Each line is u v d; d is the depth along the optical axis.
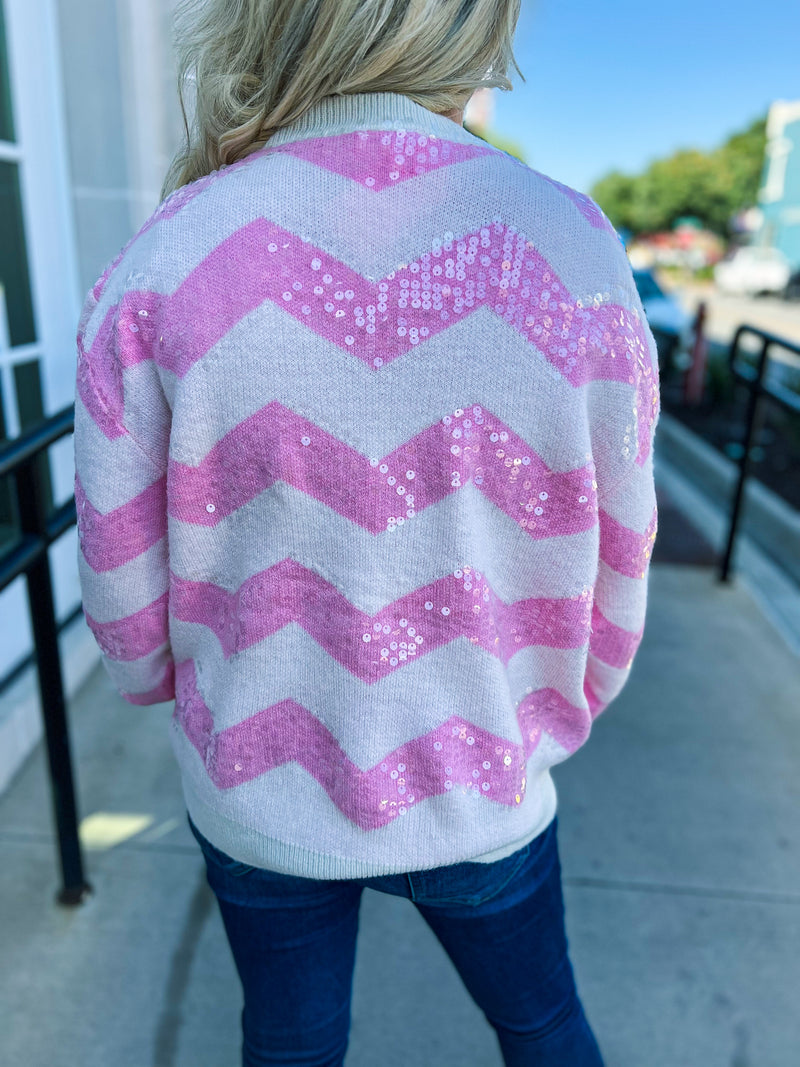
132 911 1.97
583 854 2.18
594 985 1.82
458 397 0.74
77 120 3.01
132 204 3.12
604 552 0.86
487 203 0.73
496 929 0.97
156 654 0.94
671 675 3.04
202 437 0.76
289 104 0.76
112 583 0.85
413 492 0.77
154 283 0.73
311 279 0.73
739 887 2.08
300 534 0.78
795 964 1.88
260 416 0.74
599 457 0.79
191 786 0.92
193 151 0.86
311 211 0.73
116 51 2.99
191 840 2.19
